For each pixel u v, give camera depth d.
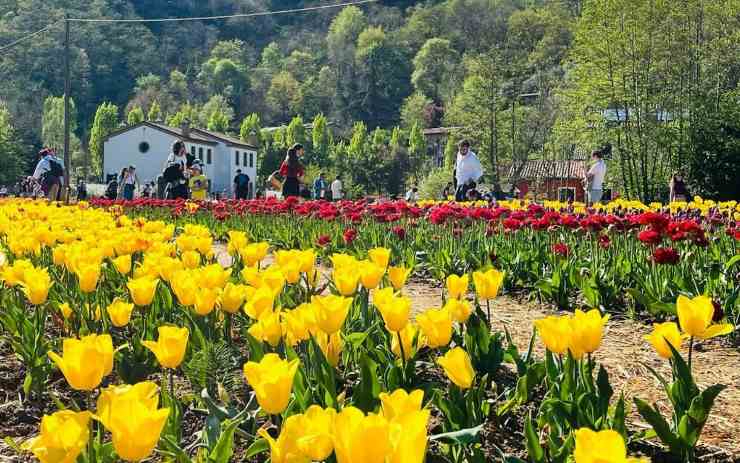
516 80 62.75
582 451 1.39
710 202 12.77
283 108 164.50
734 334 5.55
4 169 76.50
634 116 40.69
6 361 4.46
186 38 182.38
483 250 8.53
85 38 158.25
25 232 6.21
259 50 190.12
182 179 18.45
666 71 39.88
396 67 161.62
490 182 60.47
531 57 67.38
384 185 83.00
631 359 4.89
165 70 171.25
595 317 2.74
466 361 2.60
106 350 2.29
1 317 4.32
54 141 117.81
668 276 6.51
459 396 2.94
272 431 3.12
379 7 185.38
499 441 3.21
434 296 7.68
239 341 4.68
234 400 3.58
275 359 2.04
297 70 174.38
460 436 2.35
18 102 120.31
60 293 5.12
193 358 3.58
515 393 3.38
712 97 37.59
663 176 40.28
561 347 2.81
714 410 3.86
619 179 42.53
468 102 62.06
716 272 6.27
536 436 2.52
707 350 5.28
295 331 2.88
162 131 72.75
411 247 9.73
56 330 5.06
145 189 35.00
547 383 3.51
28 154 95.25
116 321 3.55
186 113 140.88
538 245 8.57
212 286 4.01
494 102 61.09
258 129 109.00
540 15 92.00
